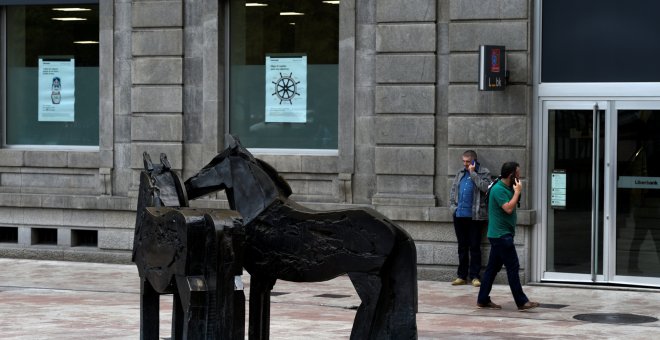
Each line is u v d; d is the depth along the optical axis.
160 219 10.45
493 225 16.56
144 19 21.88
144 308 11.06
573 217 19.34
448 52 19.81
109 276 20.39
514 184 16.52
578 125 19.31
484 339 14.04
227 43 21.72
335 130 21.08
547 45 19.47
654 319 15.88
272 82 21.52
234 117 21.78
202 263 9.96
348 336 14.04
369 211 9.73
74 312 16.09
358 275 9.75
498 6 19.36
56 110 23.12
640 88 18.98
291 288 18.97
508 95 19.36
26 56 23.34
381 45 20.12
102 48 22.33
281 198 10.43
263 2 21.53
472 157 19.00
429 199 19.86
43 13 23.17
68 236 22.59
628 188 19.05
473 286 19.19
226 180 10.81
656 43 18.91
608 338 14.20
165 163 11.12
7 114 23.53
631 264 19.06
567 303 17.41
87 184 22.59
